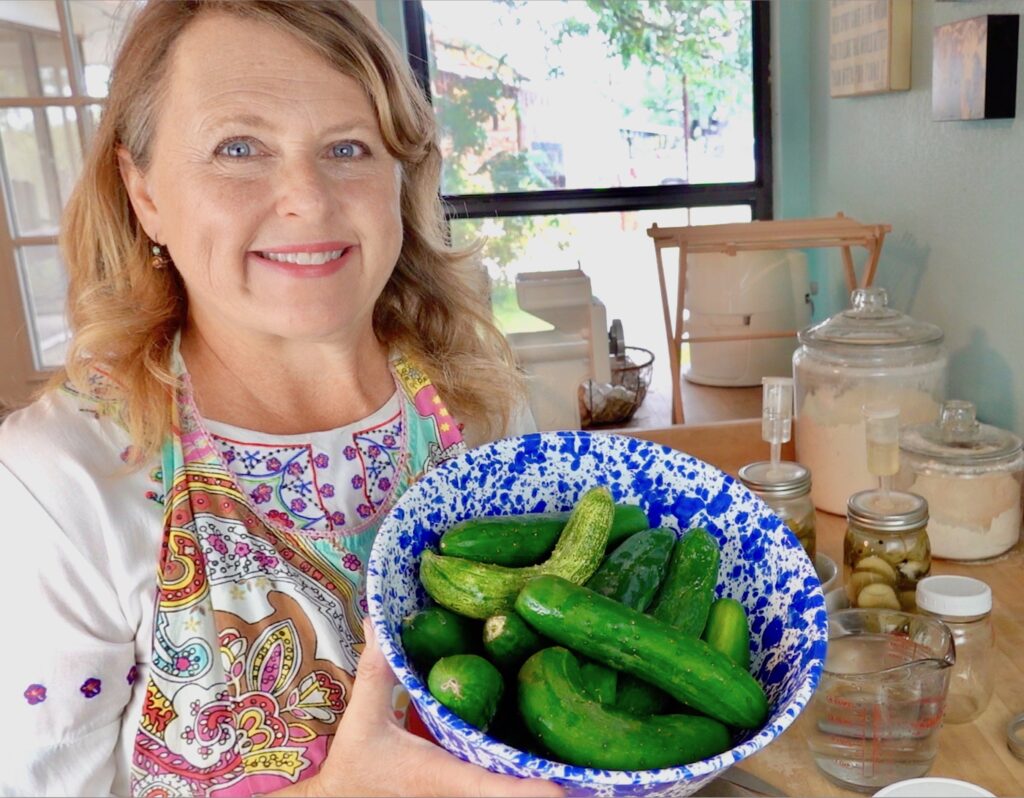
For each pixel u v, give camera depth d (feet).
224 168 2.01
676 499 2.07
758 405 6.17
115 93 2.13
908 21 4.88
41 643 1.96
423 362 2.73
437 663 1.56
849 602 2.89
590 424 5.91
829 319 3.99
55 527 1.99
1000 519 3.24
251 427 2.35
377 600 1.67
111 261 2.35
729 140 7.47
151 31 2.02
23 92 6.32
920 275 4.98
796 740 2.38
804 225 5.22
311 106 2.01
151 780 2.06
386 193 2.17
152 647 2.05
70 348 2.27
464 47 7.18
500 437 2.95
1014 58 3.81
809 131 6.97
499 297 7.66
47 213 6.54
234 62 1.98
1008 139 3.93
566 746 1.45
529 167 7.48
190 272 2.12
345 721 1.81
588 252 7.66
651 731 1.47
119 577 2.05
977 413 4.38
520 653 1.62
